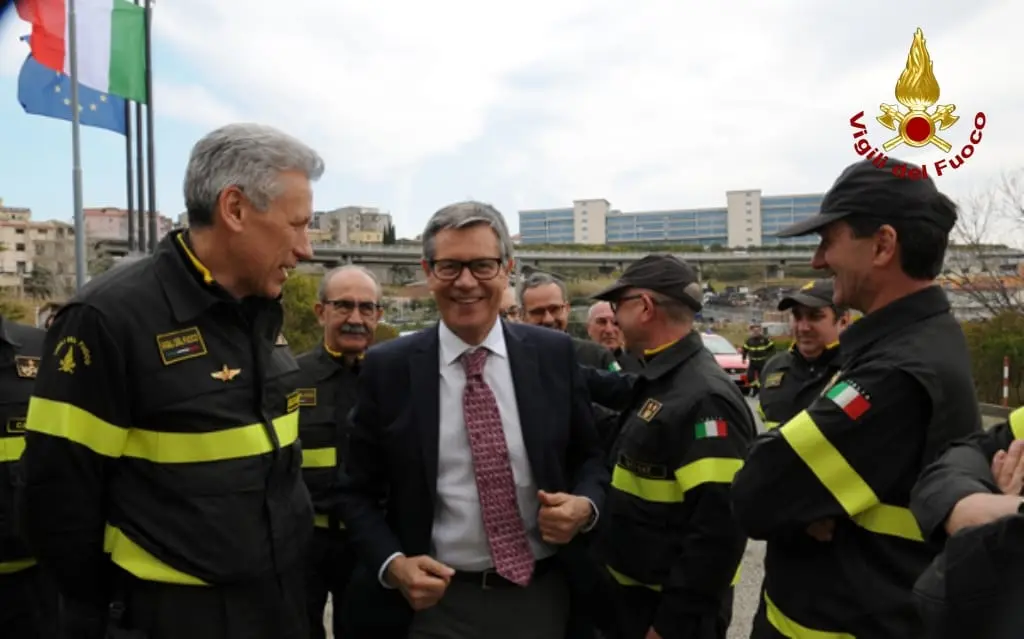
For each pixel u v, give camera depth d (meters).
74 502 1.67
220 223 1.81
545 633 2.10
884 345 1.69
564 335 2.30
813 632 1.74
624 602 2.43
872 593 1.64
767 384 4.35
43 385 1.69
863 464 1.64
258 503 1.86
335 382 3.19
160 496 1.74
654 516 2.31
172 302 1.79
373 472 2.17
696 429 2.21
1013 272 13.48
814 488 1.68
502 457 2.05
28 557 2.52
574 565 2.15
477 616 2.04
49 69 12.05
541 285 4.19
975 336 12.90
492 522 2.03
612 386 2.50
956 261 13.57
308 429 3.09
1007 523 1.14
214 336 1.84
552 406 2.13
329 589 3.03
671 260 2.51
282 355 2.07
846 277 1.77
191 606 1.74
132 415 1.75
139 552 1.73
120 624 1.74
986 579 1.13
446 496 2.04
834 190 1.80
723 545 2.09
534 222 113.62
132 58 13.42
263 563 1.84
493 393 2.09
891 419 1.62
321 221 77.31
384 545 2.02
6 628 2.51
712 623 2.14
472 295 2.01
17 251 52.09
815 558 1.76
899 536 1.64
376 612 2.09
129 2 13.32
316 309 3.39
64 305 1.75
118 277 1.80
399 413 2.08
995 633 1.11
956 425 1.61
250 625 1.82
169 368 1.76
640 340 2.51
